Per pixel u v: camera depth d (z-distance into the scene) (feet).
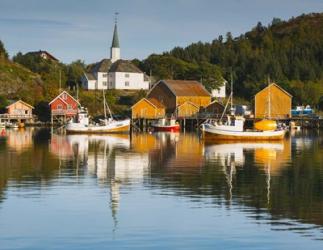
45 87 525.34
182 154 224.12
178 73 609.01
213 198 128.06
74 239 96.89
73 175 160.76
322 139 329.31
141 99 452.76
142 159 204.03
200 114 456.04
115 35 606.96
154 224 105.70
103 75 565.12
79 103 464.24
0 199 125.59
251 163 193.98
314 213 114.11
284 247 93.25
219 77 579.89
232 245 94.27
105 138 322.34
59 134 357.41
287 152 238.07
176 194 132.26
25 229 102.01
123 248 92.58
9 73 526.98
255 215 112.16
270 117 442.50
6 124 434.71
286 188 141.49
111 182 148.56
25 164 185.37
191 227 103.76
